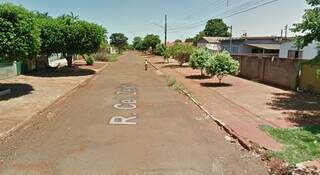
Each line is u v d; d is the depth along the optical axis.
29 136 7.79
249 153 6.61
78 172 5.62
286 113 10.27
